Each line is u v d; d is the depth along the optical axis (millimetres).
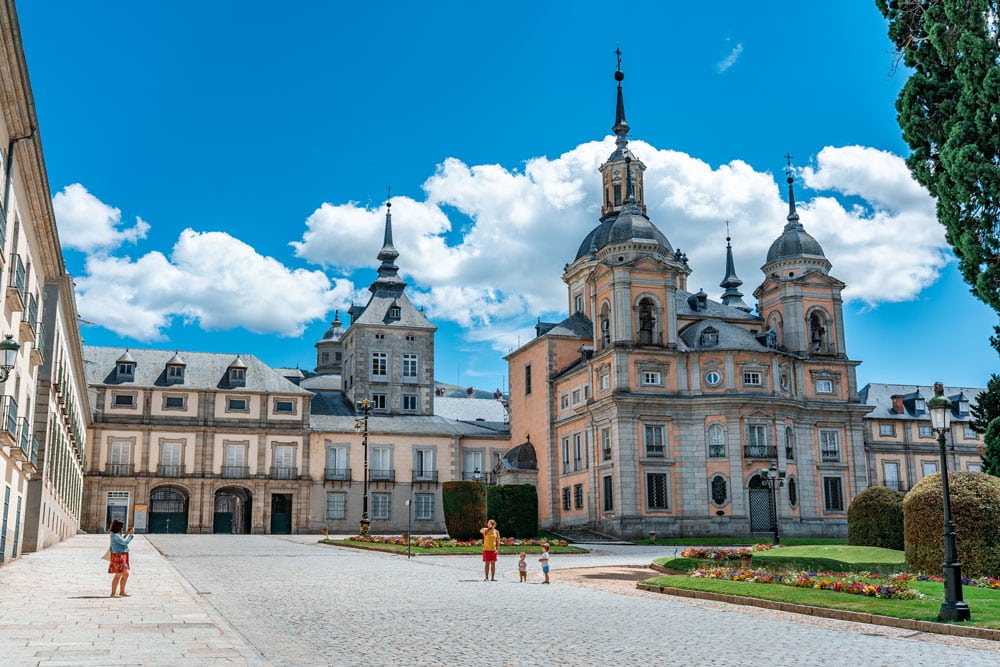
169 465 80625
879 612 19703
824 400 73625
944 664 14531
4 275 25906
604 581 30156
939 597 22375
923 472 90625
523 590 26594
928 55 35375
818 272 76062
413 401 95312
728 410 68438
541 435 80750
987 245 32312
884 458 89812
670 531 67250
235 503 91062
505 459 82125
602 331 73625
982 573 26250
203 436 81812
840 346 75375
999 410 41562
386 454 86750
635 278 71062
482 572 33406
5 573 27359
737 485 67375
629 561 40625
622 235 73875
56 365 41781
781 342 75812
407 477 86812
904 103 35906
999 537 26516
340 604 21953
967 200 32188
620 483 67188
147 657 13031
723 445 68312
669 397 69125
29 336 31328
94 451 78875
